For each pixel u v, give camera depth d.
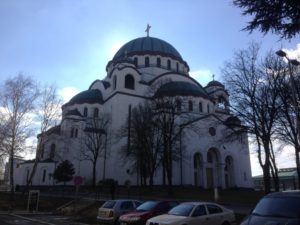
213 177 61.00
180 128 50.97
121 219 17.41
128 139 55.78
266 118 30.06
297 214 9.16
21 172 60.56
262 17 9.16
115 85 65.44
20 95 39.12
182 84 63.91
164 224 13.37
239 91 30.77
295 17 8.89
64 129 59.12
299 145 28.69
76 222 23.78
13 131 37.56
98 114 66.25
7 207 36.31
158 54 73.38
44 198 39.09
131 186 54.31
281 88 29.31
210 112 63.47
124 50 75.12
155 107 49.50
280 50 25.27
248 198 36.66
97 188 51.09
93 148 59.44
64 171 52.09
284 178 79.94
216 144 60.84
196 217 14.16
